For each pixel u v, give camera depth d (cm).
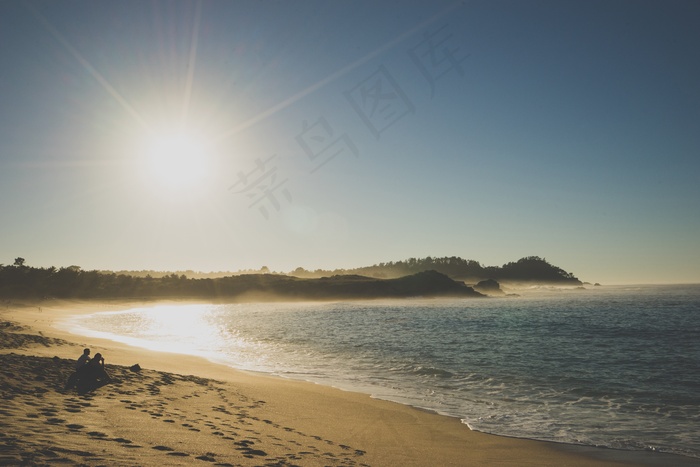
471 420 1275
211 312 9131
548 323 5512
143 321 6138
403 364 2409
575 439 1101
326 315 7738
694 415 1362
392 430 1119
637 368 2303
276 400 1370
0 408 788
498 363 2456
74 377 1158
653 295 17850
